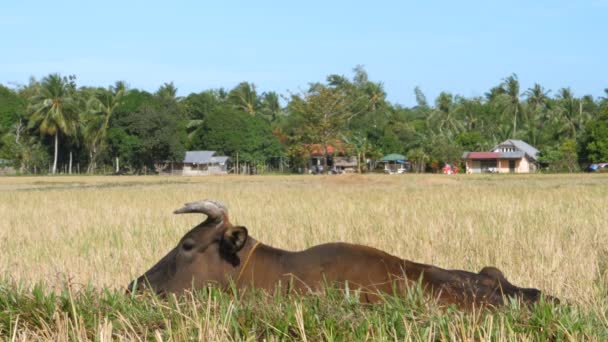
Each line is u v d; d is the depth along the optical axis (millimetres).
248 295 5645
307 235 12469
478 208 16750
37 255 11203
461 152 80438
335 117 73125
